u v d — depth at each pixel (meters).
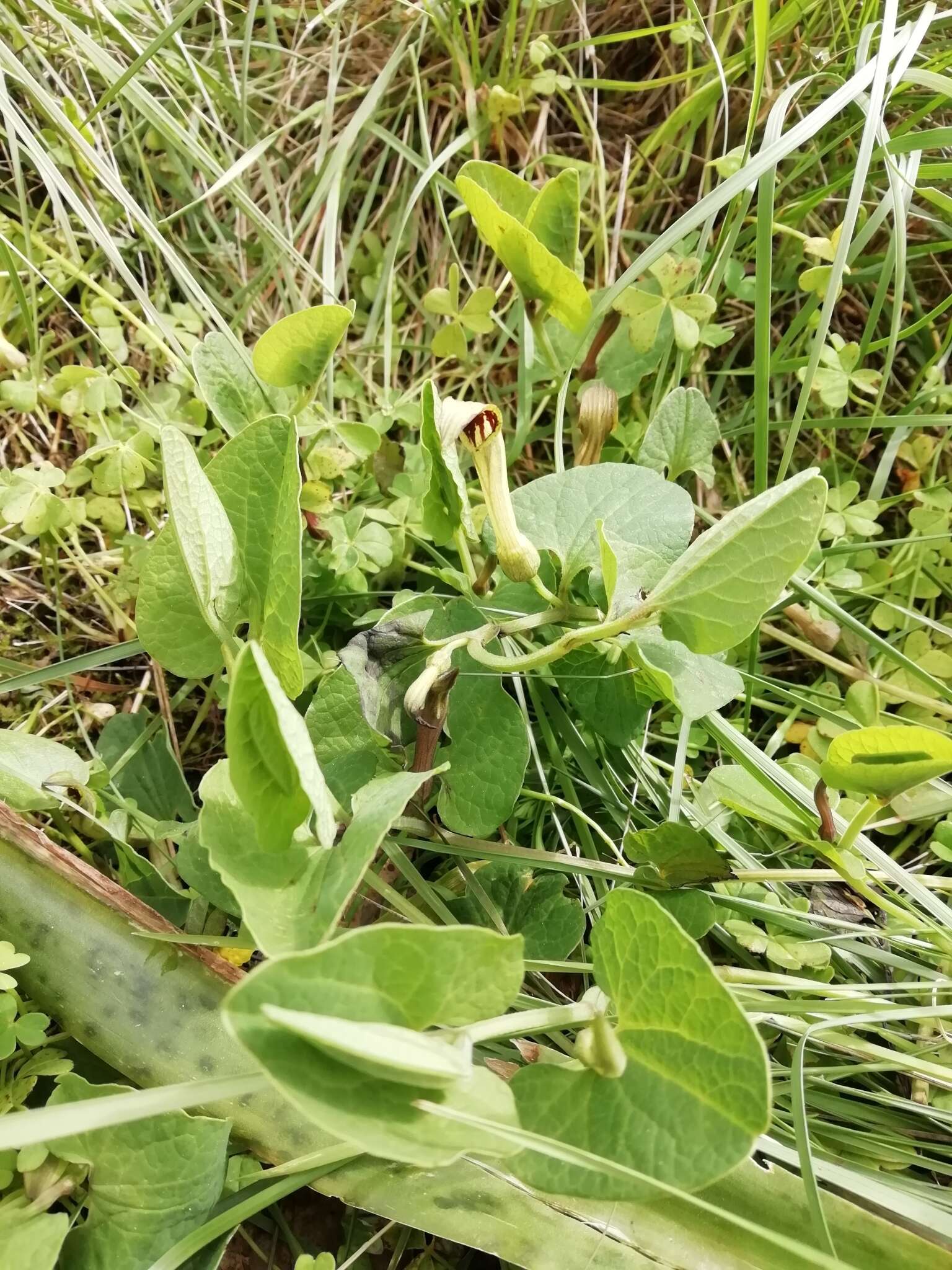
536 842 0.24
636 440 0.28
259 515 0.17
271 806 0.14
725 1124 0.13
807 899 0.22
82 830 0.22
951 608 0.28
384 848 0.20
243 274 0.30
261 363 0.19
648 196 0.31
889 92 0.25
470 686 0.20
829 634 0.26
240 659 0.13
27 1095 0.18
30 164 0.29
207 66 0.32
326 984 0.12
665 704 0.26
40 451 0.28
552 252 0.22
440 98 0.32
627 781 0.25
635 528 0.20
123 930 0.18
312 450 0.25
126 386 0.27
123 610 0.26
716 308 0.26
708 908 0.20
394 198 0.32
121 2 0.29
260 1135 0.18
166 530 0.18
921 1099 0.20
